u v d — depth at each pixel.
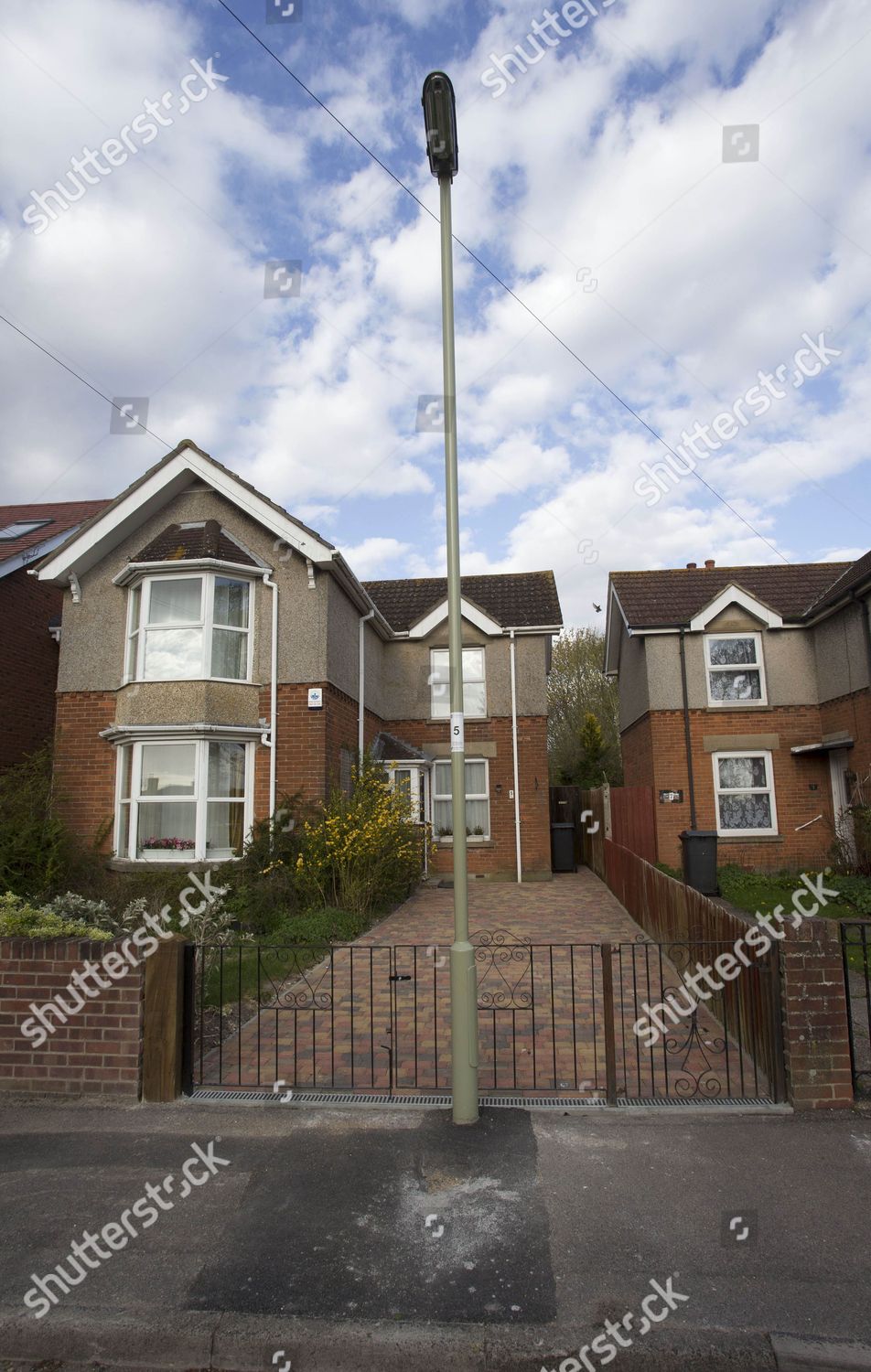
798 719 16.12
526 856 15.91
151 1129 4.61
